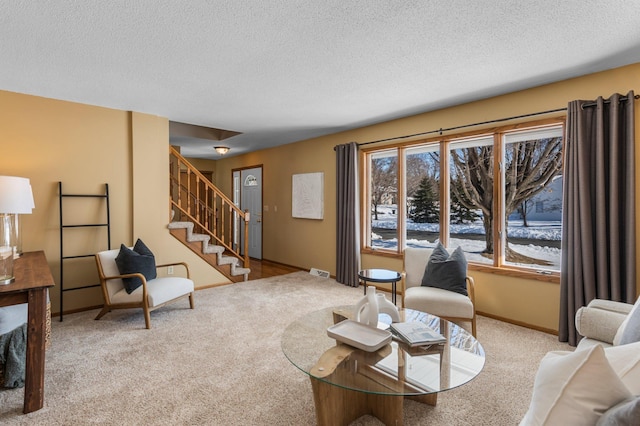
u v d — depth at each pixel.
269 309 3.82
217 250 4.90
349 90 3.37
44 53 2.51
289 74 2.95
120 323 3.37
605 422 0.81
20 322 2.44
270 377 2.34
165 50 2.48
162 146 4.39
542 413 0.97
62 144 3.70
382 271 3.67
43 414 1.92
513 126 3.42
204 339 2.99
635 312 1.68
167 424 1.84
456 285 3.21
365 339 1.92
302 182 6.04
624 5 1.91
